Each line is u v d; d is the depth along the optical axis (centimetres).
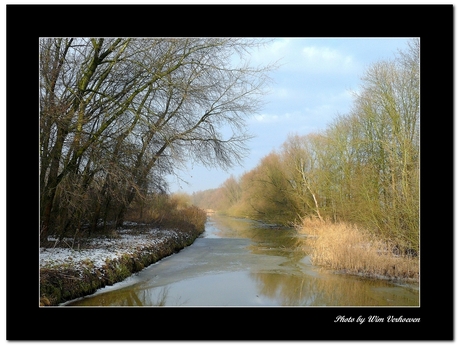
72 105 1234
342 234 1691
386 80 1909
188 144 1709
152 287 1198
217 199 8675
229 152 1903
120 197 1570
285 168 3541
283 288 1213
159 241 1845
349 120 2602
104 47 1306
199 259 1752
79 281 1014
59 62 1223
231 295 1127
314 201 3256
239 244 2366
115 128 1338
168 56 1404
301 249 2100
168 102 1573
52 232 1480
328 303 1062
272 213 3750
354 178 2158
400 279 1334
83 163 1327
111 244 1534
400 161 1664
